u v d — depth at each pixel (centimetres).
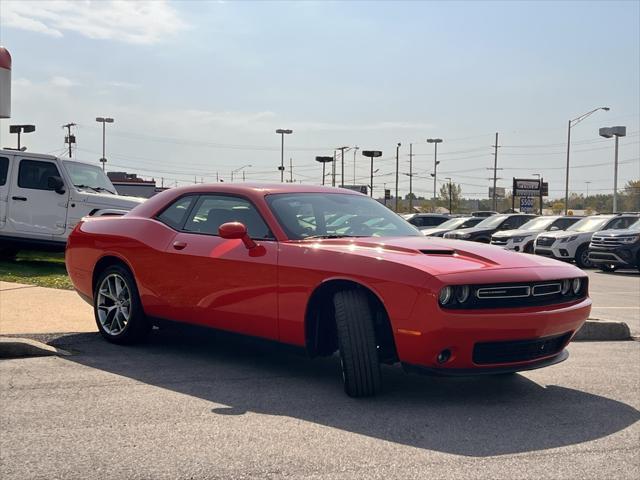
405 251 505
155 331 727
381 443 403
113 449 385
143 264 632
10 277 1107
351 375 486
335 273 495
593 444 410
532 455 388
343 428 429
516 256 525
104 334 674
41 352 612
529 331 470
